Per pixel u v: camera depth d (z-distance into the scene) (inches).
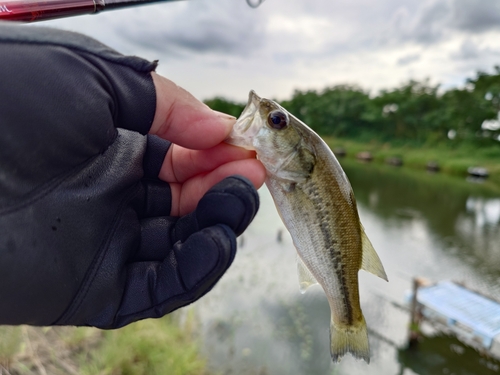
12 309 3.9
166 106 5.0
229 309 28.4
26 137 3.7
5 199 3.7
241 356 22.8
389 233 55.8
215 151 6.0
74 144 4.1
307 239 7.3
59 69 3.9
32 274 3.9
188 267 4.8
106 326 4.9
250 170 5.8
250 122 6.9
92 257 4.6
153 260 5.7
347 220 7.5
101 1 7.8
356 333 7.6
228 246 4.6
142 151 6.1
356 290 7.7
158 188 6.3
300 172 7.2
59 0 6.9
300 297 31.4
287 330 26.5
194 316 26.1
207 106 5.5
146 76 4.8
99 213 4.7
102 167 5.0
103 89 4.3
